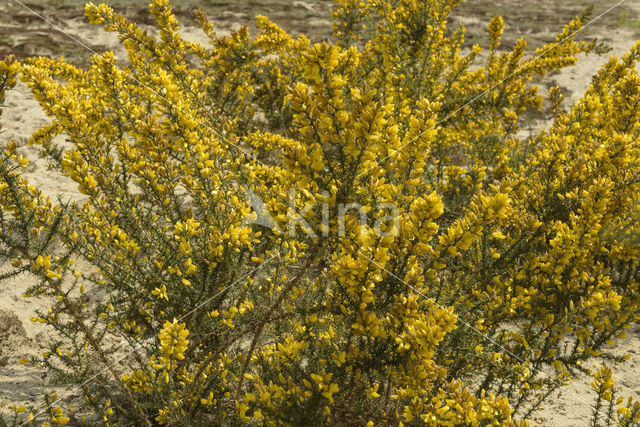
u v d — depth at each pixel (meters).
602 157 3.15
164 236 3.00
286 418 2.06
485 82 6.30
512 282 2.87
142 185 3.05
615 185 3.02
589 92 5.65
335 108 1.78
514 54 6.07
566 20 21.44
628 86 4.09
